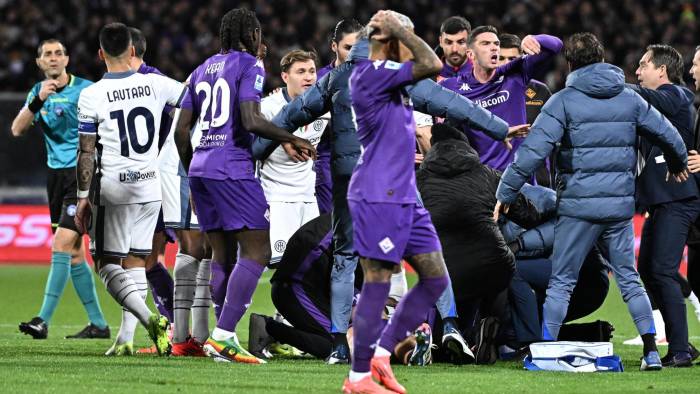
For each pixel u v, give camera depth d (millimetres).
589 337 20703
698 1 64500
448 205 19109
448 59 23047
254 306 31781
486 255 19156
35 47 61844
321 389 15641
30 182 49094
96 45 61781
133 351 20875
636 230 42719
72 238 24812
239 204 18625
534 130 18547
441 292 15289
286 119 18469
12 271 42094
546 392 15742
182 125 19328
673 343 19438
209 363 18672
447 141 19703
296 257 19812
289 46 62062
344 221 18219
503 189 18734
